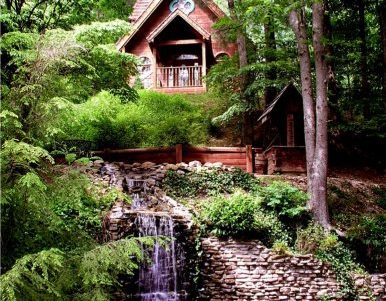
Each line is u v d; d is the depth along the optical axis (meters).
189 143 14.31
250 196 11.31
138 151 13.87
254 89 15.47
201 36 22.38
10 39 6.21
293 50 17.55
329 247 10.56
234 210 10.38
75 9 13.88
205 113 18.41
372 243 10.87
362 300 10.04
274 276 10.02
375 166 16.69
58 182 6.01
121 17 23.58
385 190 14.14
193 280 9.93
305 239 10.71
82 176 6.15
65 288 5.49
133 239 5.79
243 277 10.00
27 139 6.03
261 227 10.60
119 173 12.33
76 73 7.11
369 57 19.34
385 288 10.12
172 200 11.52
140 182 12.02
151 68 24.11
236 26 15.40
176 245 10.09
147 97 18.41
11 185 5.72
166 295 9.70
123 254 5.53
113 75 13.34
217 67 17.81
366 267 10.77
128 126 15.23
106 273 5.48
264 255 10.12
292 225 11.31
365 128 16.84
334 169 16.23
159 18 25.19
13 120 5.75
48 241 6.23
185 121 15.86
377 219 11.80
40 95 6.03
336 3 20.47
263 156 14.45
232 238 10.28
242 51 16.48
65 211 9.79
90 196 6.53
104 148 14.30
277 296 9.92
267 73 16.58
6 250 5.75
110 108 14.98
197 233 10.27
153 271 9.72
